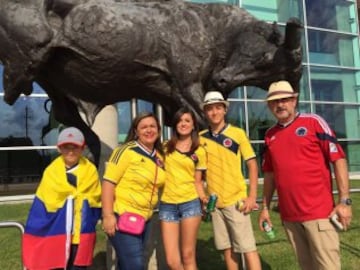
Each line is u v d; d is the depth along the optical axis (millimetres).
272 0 14883
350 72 16031
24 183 11992
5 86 3699
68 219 3012
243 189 3514
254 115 14148
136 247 3057
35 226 3033
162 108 4238
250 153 3516
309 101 15070
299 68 4086
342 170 3016
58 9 3580
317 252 3045
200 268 4742
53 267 3008
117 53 3523
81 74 3660
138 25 3602
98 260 5246
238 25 4031
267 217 3535
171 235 3307
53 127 12328
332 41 15797
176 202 3297
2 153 11844
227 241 3594
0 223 3113
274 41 4016
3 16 3432
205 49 3793
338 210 2979
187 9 3883
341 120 15703
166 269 4246
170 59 3721
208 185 3541
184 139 3344
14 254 5547
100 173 6027
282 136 3189
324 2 15758
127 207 3078
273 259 5031
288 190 3139
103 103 4020
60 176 3057
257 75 4066
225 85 3990
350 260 4949
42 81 3926
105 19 3480
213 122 3510
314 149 3090
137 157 3094
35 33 3381
